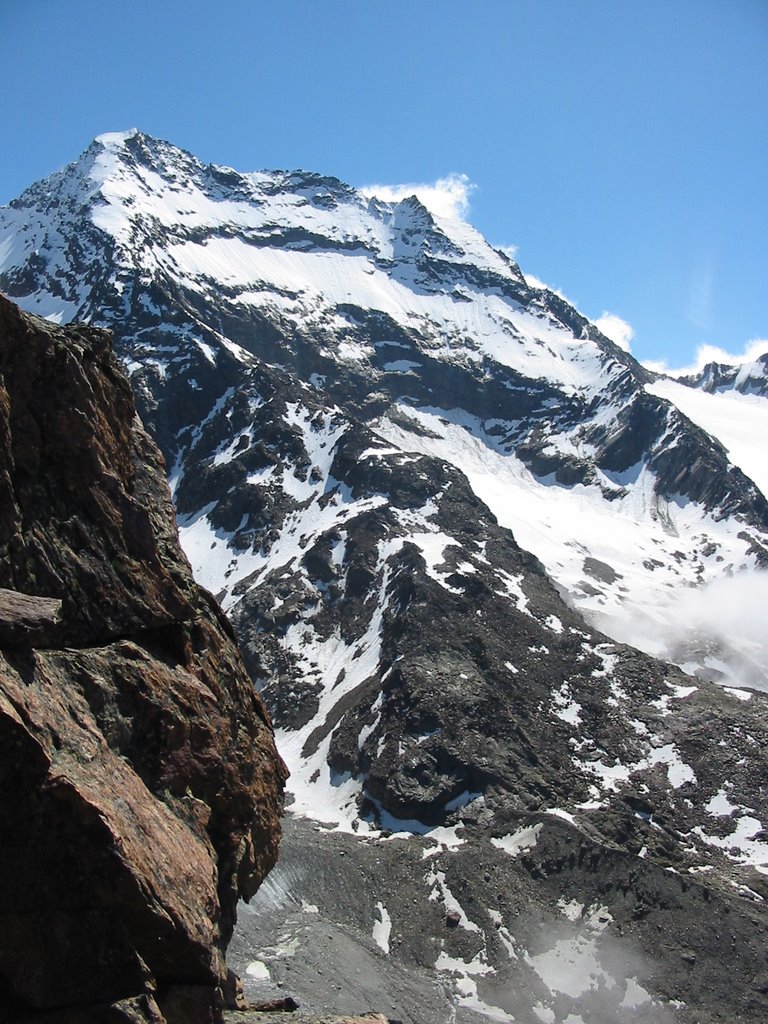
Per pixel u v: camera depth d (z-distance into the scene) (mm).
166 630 27750
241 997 28703
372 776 145375
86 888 20688
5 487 24547
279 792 31172
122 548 26734
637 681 168125
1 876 20328
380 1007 95812
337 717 164500
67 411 26578
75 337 28750
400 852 127812
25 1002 20094
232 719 28891
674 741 154000
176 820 24094
